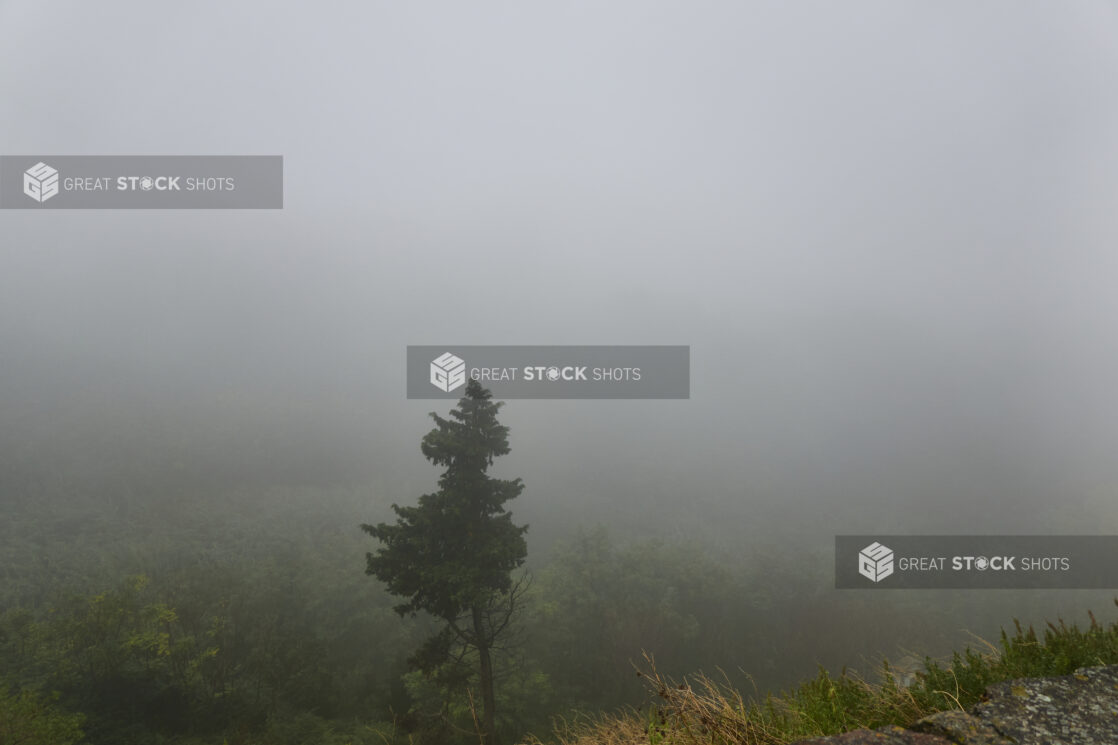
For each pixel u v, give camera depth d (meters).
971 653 3.36
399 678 18.86
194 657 16.14
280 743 14.07
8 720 11.98
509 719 15.93
